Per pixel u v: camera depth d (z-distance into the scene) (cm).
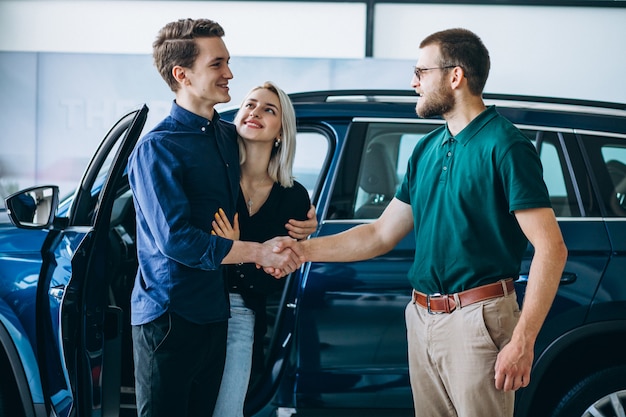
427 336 235
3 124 814
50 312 268
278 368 289
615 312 280
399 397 287
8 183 815
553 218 218
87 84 805
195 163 242
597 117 300
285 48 816
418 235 241
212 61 244
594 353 292
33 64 809
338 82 771
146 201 239
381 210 298
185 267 241
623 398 287
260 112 258
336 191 298
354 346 287
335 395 288
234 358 259
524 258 282
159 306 240
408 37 802
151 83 802
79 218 280
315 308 288
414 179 250
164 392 243
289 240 253
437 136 245
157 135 242
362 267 287
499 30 789
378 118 305
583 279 281
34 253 280
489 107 230
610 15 775
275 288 266
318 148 316
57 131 812
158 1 821
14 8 832
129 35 828
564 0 774
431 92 235
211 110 253
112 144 280
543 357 281
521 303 280
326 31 810
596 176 292
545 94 789
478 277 226
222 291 249
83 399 257
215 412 260
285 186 267
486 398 224
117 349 267
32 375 278
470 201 226
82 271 256
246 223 265
